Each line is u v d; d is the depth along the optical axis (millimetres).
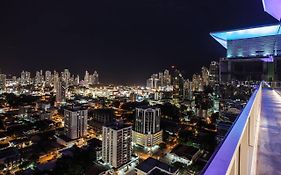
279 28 33406
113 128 36969
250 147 2779
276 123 4824
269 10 22984
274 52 35531
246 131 2004
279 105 7445
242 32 37531
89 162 35344
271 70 35906
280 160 2842
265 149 3244
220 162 1092
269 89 15938
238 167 1484
